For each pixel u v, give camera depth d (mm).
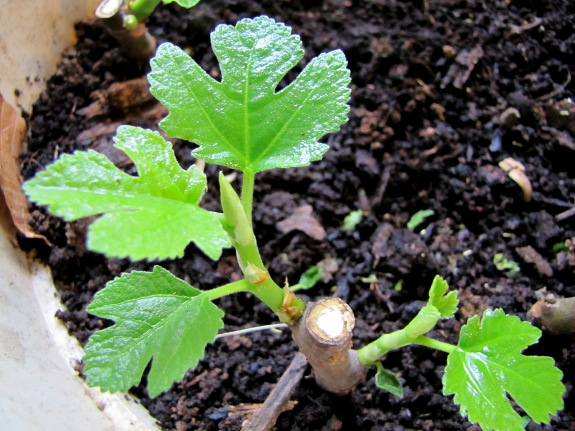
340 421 184
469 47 254
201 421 185
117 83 238
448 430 182
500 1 271
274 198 224
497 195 225
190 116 135
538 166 232
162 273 137
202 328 132
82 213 105
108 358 130
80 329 194
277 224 218
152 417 182
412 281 209
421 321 145
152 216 110
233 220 120
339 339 140
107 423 169
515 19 265
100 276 207
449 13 263
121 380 129
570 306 177
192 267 211
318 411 185
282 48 139
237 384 191
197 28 255
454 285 208
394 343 154
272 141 138
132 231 104
